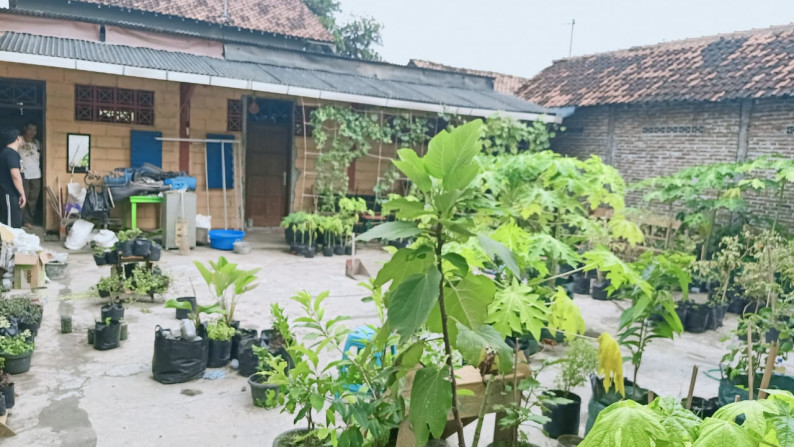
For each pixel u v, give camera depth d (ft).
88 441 12.07
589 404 13.38
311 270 30.27
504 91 53.31
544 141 40.63
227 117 38.73
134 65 29.68
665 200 30.22
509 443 10.89
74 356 16.67
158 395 14.49
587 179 18.74
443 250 9.48
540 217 18.35
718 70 35.14
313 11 65.46
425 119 41.60
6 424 12.52
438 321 6.81
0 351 14.97
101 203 31.76
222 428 12.96
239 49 39.04
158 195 33.47
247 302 23.27
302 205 42.11
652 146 37.32
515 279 10.32
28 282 23.25
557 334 19.94
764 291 15.85
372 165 43.52
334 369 16.14
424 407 6.31
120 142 35.35
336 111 38.40
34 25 33.94
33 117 36.96
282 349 15.78
